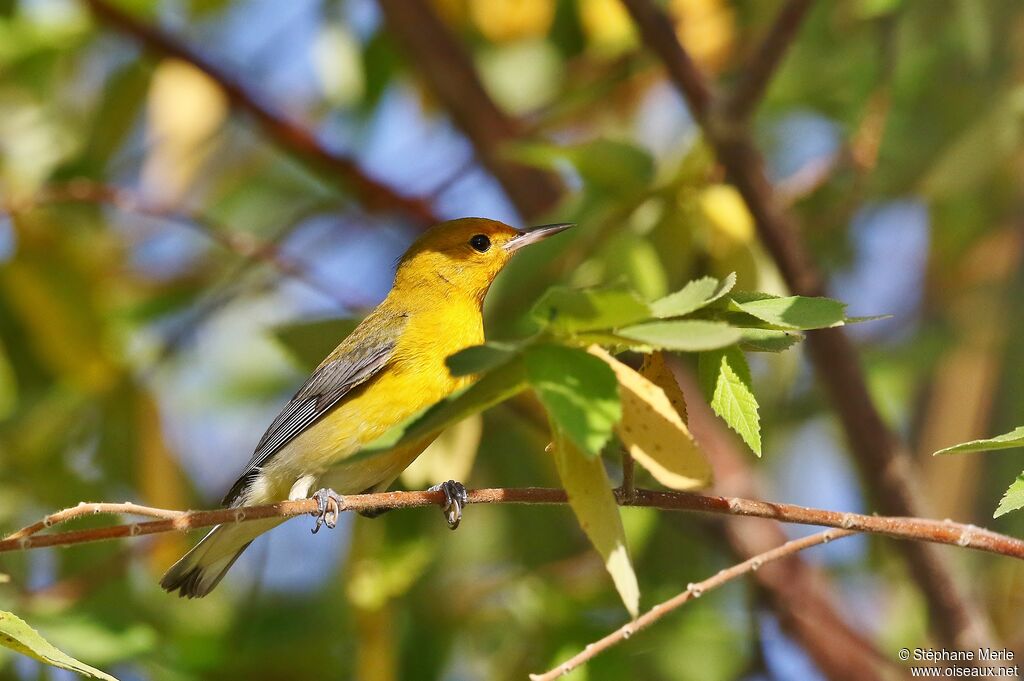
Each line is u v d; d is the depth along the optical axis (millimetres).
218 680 11438
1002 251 14195
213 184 15758
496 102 13758
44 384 13562
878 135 12125
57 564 12469
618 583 6301
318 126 15148
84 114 14109
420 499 7781
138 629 10797
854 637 12359
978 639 10695
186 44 13625
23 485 12633
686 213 11219
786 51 10289
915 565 10758
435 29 13305
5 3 13648
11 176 13164
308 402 10531
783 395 13555
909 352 13969
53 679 10719
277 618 12609
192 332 13883
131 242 14977
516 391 6355
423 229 13938
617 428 6434
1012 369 14039
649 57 13867
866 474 10875
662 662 12500
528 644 11422
